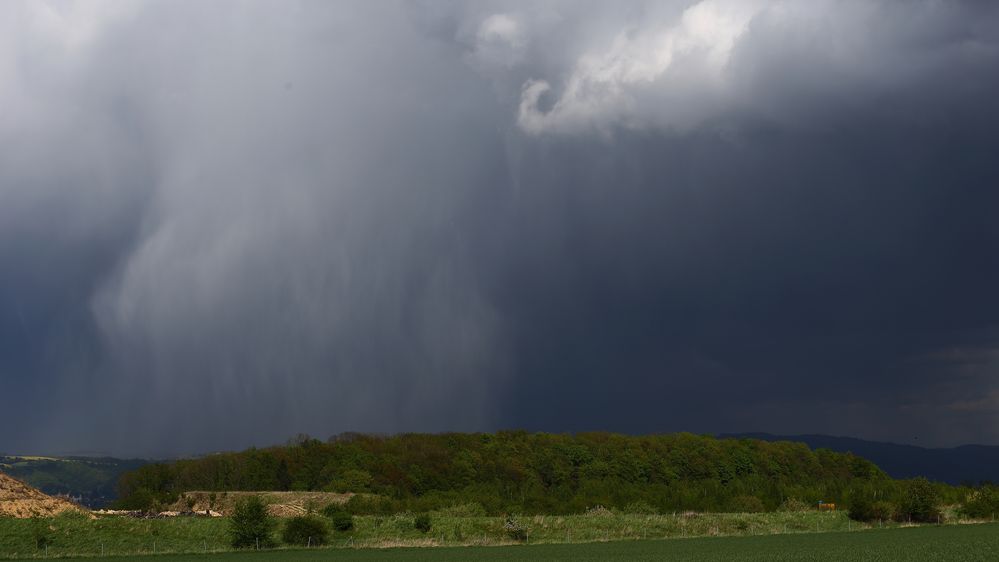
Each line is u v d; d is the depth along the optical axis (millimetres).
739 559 67438
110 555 73812
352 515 103188
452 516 107125
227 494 118875
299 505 112438
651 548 80438
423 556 74125
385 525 94188
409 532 92062
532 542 89938
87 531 79562
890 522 107250
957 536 84375
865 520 108500
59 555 72875
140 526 83062
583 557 71812
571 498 147375
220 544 81688
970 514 110375
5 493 85438
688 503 136750
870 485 152750
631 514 116188
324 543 85188
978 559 62219
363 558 72250
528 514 119562
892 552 69125
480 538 90438
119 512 95688
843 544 79188
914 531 93625
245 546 81188
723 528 102500
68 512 84500
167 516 94250
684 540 90125
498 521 98188
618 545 85000
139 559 71312
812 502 140250
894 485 153375
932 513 108500
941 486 140750
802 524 106562
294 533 85188
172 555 74688
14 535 76062
